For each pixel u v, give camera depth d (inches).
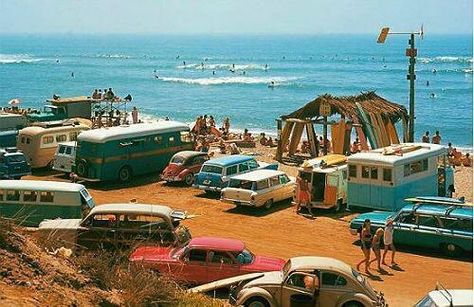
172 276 564.1
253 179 1037.8
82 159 1231.5
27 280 359.6
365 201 1016.9
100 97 2156.7
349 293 532.7
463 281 712.4
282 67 7081.7
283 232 922.7
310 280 535.5
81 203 870.4
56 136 1378.0
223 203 1099.9
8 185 866.8
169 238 674.2
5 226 407.8
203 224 960.3
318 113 1544.0
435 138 1696.6
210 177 1144.8
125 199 1118.4
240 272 608.4
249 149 1782.7
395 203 991.0
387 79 5300.2
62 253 430.3
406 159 1017.5
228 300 558.3
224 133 1979.6
